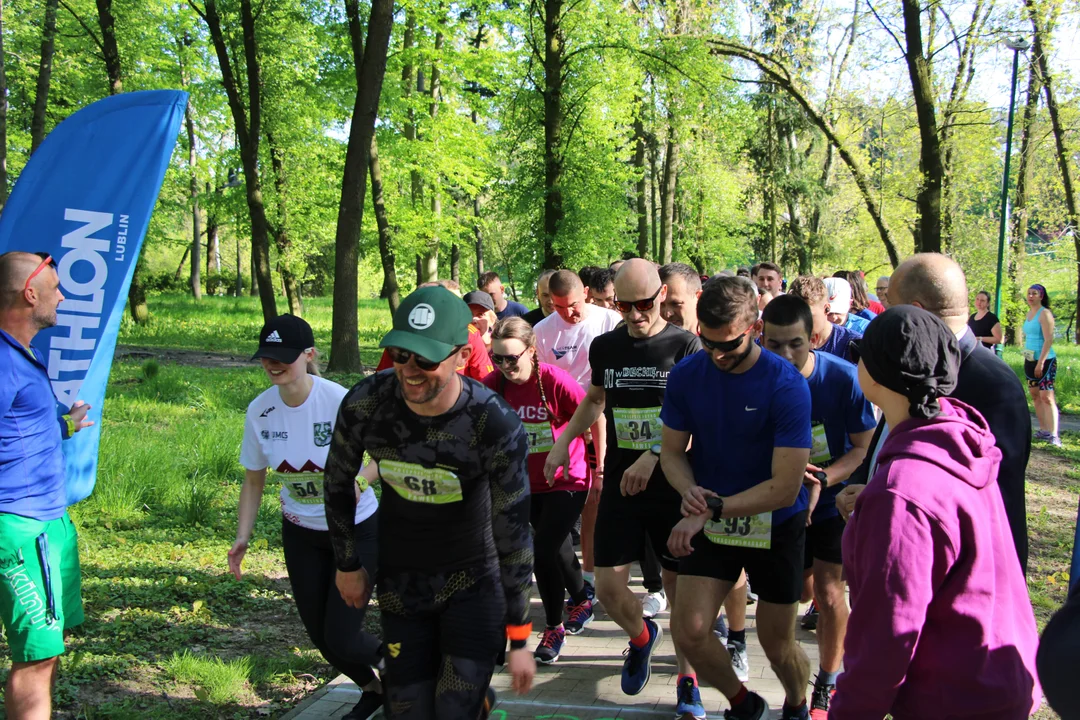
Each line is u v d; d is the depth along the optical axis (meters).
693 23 23.30
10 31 24.11
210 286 54.34
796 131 35.12
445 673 3.10
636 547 4.27
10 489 3.55
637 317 4.38
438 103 25.62
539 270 23.61
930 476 2.12
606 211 22.97
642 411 4.33
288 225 28.97
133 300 27.67
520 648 3.04
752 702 3.68
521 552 3.04
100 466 8.30
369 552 3.98
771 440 3.53
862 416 4.05
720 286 3.41
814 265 37.91
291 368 3.83
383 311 41.56
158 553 6.82
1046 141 26.92
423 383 2.81
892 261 24.17
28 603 3.57
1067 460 11.05
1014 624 2.17
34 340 5.01
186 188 36.34
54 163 5.18
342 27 21.19
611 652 5.00
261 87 24.77
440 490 3.01
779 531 3.60
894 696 2.08
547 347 6.20
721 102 23.92
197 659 4.86
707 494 3.46
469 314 2.92
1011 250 25.91
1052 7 19.31
